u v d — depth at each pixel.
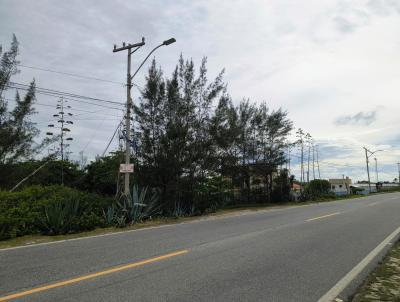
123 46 19.22
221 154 26.84
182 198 22.17
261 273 7.53
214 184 29.81
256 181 36.69
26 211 13.82
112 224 15.52
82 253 9.41
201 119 23.42
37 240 11.84
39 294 6.05
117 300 5.77
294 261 8.67
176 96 22.12
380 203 33.03
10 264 8.20
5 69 24.14
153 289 6.35
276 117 36.03
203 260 8.62
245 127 34.44
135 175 21.48
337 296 6.22
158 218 18.62
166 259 8.69
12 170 25.39
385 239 12.00
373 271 7.84
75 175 36.44
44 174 28.31
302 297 6.10
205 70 23.50
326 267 8.15
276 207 29.30
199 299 5.87
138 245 10.55
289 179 39.91
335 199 49.31
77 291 6.21
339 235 12.79
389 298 6.04
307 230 13.98
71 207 14.67
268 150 35.72
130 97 18.91
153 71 22.17
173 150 21.38
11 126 24.84
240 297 6.01
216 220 18.00
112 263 8.23
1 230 12.12
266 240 11.55
